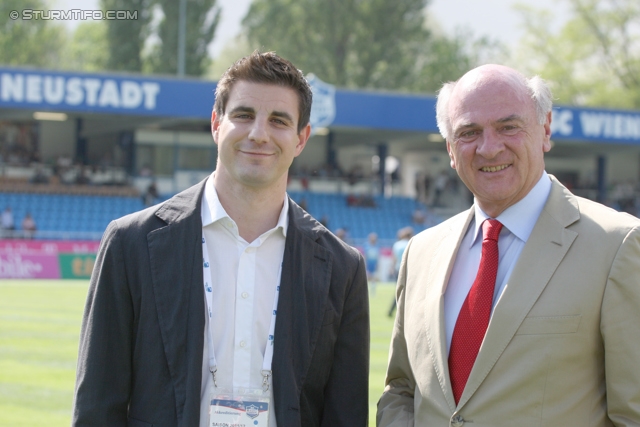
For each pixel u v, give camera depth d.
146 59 36.56
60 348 9.44
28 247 20.67
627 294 2.62
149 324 2.75
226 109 2.82
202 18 35.53
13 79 23.08
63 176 26.81
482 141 2.81
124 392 2.77
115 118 26.80
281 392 2.75
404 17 39.19
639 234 2.67
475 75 2.88
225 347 2.77
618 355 2.62
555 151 32.66
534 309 2.70
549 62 43.31
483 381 2.73
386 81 39.47
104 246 2.81
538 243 2.79
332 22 38.88
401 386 3.24
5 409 6.38
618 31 42.47
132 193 26.67
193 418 2.65
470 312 2.84
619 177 33.91
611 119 27.62
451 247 3.03
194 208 2.86
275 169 2.80
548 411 2.65
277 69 2.80
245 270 2.82
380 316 13.80
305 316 2.85
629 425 2.60
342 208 28.53
